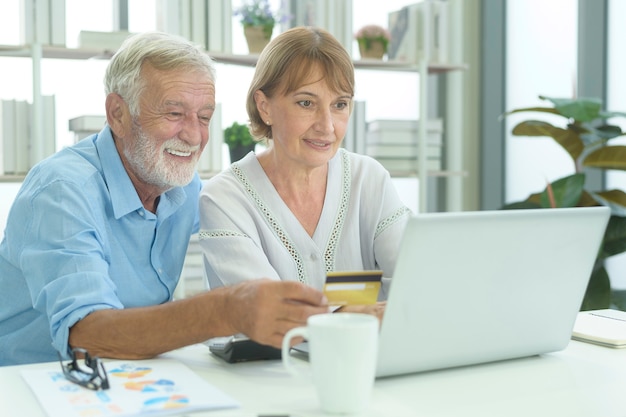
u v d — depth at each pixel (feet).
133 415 2.86
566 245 3.63
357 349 2.89
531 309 3.68
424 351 3.44
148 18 11.23
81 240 4.28
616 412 3.02
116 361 3.75
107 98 4.95
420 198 11.50
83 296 4.00
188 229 5.36
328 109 4.88
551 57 12.37
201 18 10.22
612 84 11.23
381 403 3.11
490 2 13.38
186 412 2.93
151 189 5.12
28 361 4.95
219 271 4.73
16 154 9.53
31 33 9.46
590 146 9.49
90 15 11.00
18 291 4.88
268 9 10.61
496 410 3.03
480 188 13.64
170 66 4.78
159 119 4.80
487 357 3.69
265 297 3.44
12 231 4.71
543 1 12.50
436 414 2.97
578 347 4.17
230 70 11.53
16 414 2.94
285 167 5.09
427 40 11.55
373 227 5.33
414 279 3.26
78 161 4.84
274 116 4.97
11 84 10.44
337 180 5.27
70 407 2.95
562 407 3.07
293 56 4.82
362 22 12.69
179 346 3.74
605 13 11.28
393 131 11.36
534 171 12.82
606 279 8.92
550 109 9.64
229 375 3.55
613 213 9.21
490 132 13.51
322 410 2.99
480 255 3.38
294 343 3.52
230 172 5.16
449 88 12.96
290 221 5.03
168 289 5.15
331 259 5.12
